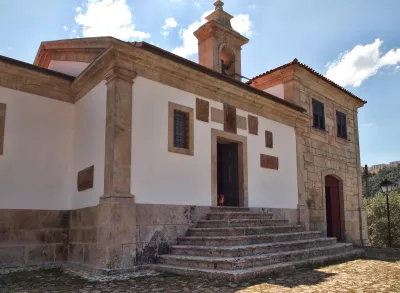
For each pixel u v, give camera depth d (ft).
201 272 21.95
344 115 54.08
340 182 50.75
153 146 28.04
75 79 31.04
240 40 44.37
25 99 29.58
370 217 67.41
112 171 25.26
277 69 45.52
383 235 64.59
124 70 26.91
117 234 24.49
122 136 26.11
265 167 37.93
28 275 24.56
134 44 27.58
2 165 27.58
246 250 24.48
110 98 26.66
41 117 30.25
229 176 36.40
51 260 28.76
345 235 49.52
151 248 26.27
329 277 22.22
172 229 28.04
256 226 30.76
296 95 44.75
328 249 30.83
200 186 31.09
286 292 17.94
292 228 33.30
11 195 27.73
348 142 53.57
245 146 36.04
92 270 24.66
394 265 27.78
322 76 47.75
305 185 43.14
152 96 28.66
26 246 27.81
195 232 28.58
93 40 29.86
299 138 43.29
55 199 29.99
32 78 29.86
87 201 28.02
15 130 28.63
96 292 18.72
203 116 32.45
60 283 21.40
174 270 23.44
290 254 26.21
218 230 27.53
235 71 43.60
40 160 29.66
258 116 38.24
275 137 39.96
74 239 28.89
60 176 30.60
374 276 22.77
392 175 150.30
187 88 31.50
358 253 33.45
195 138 31.40
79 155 30.32
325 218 45.55
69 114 31.96
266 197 37.37
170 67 29.48
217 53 41.57
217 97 34.14
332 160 49.14
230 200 35.96
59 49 35.32
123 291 18.79
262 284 19.85
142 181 26.84
